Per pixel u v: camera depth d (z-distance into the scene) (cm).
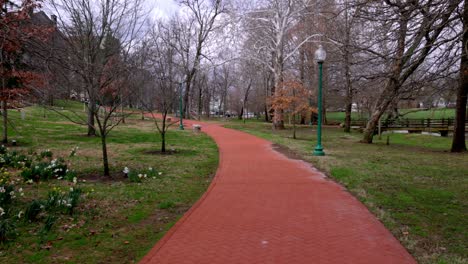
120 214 665
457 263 449
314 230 576
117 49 1157
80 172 1017
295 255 477
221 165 1220
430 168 1165
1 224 517
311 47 3362
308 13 2845
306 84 3756
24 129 2130
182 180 980
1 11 715
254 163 1266
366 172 1062
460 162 1323
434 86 811
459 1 583
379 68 1279
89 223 607
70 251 494
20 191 698
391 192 824
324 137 2589
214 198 782
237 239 536
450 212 669
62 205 650
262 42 3288
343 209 696
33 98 1194
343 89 3588
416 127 3716
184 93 5197
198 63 4072
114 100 1136
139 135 2294
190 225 602
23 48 843
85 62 964
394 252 488
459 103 1702
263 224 606
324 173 1080
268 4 3173
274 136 2439
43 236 537
